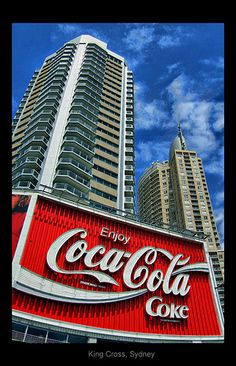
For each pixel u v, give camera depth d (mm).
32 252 20953
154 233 28453
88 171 47656
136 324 22172
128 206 48000
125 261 24844
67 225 23812
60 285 20625
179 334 23484
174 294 25281
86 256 22781
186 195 113500
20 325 17922
